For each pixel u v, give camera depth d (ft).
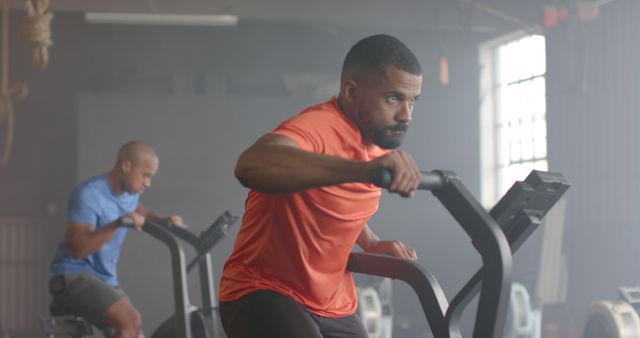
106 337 13.24
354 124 6.66
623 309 14.30
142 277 31.14
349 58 6.59
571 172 28.32
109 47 36.32
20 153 36.27
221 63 36.32
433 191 5.70
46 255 35.35
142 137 32.55
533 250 27.48
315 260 7.06
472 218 5.59
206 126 32.91
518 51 32.78
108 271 13.67
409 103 6.49
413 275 7.09
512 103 33.27
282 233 6.83
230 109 33.09
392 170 5.08
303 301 7.17
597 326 14.67
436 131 34.68
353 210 6.95
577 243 27.61
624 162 26.14
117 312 13.00
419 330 29.55
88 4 27.50
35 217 35.88
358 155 6.72
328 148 6.46
